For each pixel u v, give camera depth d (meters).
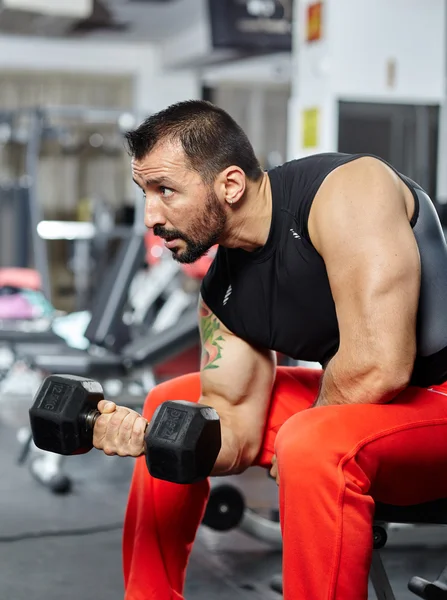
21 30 9.09
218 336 1.70
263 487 3.28
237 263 1.60
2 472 3.44
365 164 1.49
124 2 7.82
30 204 5.75
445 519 1.53
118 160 9.92
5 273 5.90
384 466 1.41
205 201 1.49
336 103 3.97
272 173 1.57
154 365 4.06
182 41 9.02
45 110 5.64
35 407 1.43
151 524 1.66
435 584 1.74
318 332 1.58
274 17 6.62
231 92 10.23
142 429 1.41
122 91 10.05
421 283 1.51
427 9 4.04
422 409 1.46
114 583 2.21
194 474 1.33
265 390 1.70
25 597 2.10
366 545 1.34
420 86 4.05
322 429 1.37
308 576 1.35
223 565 2.37
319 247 1.47
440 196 4.13
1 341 4.59
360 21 3.97
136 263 4.58
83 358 3.96
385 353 1.38
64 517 2.83
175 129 1.47
